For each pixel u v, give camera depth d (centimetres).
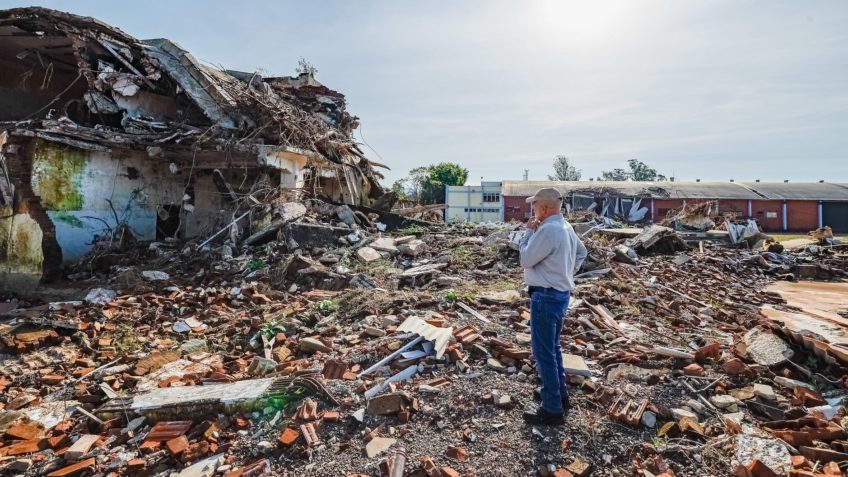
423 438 315
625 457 291
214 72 1212
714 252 1019
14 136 902
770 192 2866
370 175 1686
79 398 437
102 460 331
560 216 332
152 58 1088
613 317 553
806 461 277
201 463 314
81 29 994
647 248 999
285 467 301
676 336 489
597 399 347
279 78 1689
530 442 303
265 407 365
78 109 1092
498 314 545
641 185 3034
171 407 373
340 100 1747
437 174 4356
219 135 1043
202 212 1143
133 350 556
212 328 613
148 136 988
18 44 1084
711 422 322
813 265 929
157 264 938
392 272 795
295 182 1148
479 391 360
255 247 963
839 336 484
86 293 808
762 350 421
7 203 916
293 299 697
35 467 335
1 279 921
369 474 282
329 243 948
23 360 535
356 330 531
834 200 2702
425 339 442
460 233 1127
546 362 315
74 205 978
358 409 347
